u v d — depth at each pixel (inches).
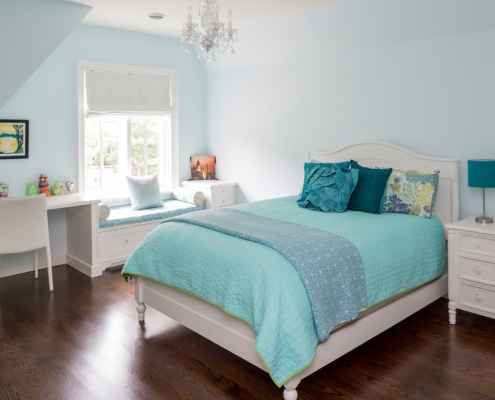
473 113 138.8
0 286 158.4
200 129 231.9
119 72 195.2
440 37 143.3
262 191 209.9
